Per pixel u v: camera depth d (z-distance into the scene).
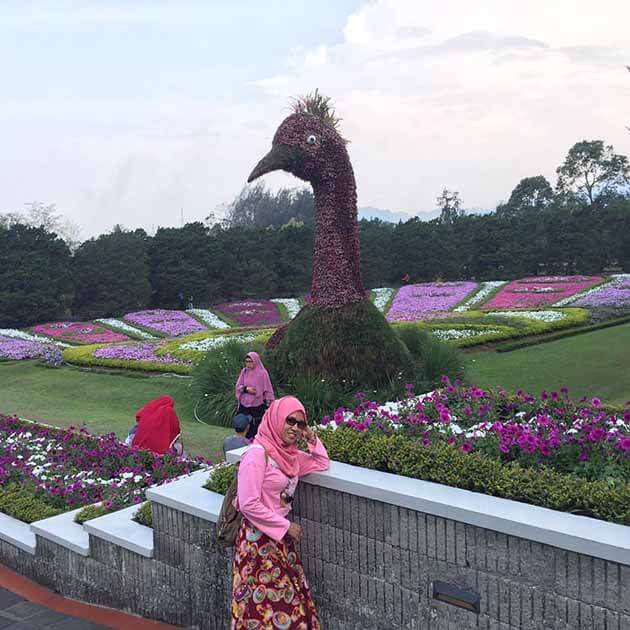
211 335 20.67
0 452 7.85
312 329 11.06
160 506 4.12
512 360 14.65
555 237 41.72
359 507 3.33
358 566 3.36
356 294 11.26
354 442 3.79
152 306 40.59
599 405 4.48
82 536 4.82
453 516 2.96
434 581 3.07
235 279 40.50
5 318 33.47
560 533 2.65
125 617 4.38
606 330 18.11
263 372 8.83
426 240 41.91
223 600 3.81
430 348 11.76
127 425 10.73
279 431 3.29
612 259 41.97
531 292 29.48
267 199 87.00
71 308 37.75
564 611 2.68
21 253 34.50
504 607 2.85
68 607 4.69
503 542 2.84
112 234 38.75
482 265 41.84
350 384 10.81
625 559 2.50
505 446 3.76
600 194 61.06
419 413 4.46
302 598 3.29
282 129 11.32
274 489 3.25
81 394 14.48
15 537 5.23
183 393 13.16
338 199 11.30
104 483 6.32
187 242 39.66
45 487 6.24
